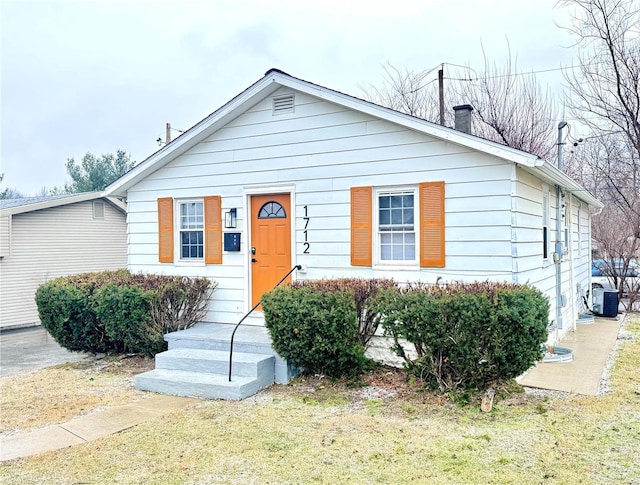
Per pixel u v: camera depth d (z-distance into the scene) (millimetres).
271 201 8797
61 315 8922
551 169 7164
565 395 6176
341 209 8031
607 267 15562
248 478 4137
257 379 6688
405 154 7500
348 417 5539
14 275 13930
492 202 6891
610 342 9711
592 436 4832
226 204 9148
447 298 5848
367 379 6938
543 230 8812
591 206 15305
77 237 15500
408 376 6762
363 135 7836
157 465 4410
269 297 6895
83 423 5555
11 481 4156
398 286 7215
